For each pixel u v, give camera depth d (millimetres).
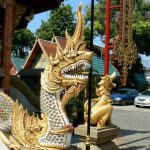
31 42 42688
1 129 5594
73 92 5219
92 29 5668
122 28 8828
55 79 5176
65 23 36656
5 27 9672
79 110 11148
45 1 12516
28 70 22672
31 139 5418
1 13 13047
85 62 5129
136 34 36125
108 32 8711
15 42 41656
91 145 7352
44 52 26125
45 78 5285
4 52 9625
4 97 5887
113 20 21062
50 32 37125
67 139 5227
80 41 5215
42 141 5293
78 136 7695
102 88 7887
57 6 12578
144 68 43062
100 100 7812
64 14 36625
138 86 41438
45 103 5281
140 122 15984
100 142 7398
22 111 5723
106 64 8609
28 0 12422
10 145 5359
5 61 9570
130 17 8938
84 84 5238
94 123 7621
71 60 5125
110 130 7668
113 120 16547
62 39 26375
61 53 5180
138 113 21766
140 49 38062
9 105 5840
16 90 12016
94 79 10102
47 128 5277
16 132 5602
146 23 36062
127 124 14914
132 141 9969
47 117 5297
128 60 8992
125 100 29141
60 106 5234
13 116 5738
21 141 5465
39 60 27266
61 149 5199
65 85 5188
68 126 5211
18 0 12211
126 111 23094
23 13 12695
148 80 42438
